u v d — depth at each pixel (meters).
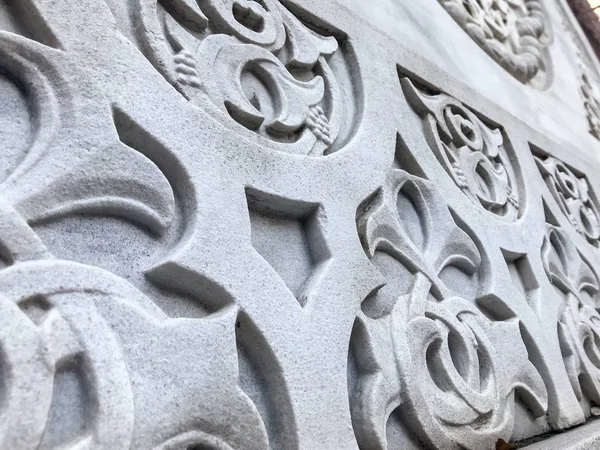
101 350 0.58
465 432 1.02
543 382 1.32
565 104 2.82
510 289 1.42
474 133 1.72
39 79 0.71
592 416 1.47
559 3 3.77
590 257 2.00
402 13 1.85
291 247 0.97
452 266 1.34
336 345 0.86
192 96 0.90
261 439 0.70
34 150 0.67
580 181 2.35
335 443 0.77
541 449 1.10
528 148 2.01
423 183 1.33
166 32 0.95
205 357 0.68
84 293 0.60
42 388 0.53
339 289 0.93
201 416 0.65
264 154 0.95
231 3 1.10
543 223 1.80
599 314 1.80
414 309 1.06
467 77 2.02
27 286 0.57
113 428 0.56
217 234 0.79
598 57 3.81
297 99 1.12
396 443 0.92
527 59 2.61
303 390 0.77
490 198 1.63
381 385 0.89
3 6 0.76
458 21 2.30
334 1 1.42
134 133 0.79
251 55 1.07
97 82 0.76
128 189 0.73
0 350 0.52
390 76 1.47
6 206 0.60
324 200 1.02
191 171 0.81
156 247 0.75
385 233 1.14
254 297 0.79
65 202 0.67
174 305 0.74
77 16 0.79
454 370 1.05
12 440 0.50
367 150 1.21
